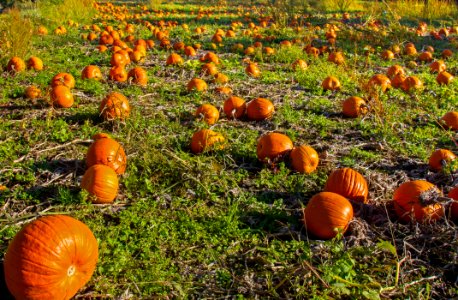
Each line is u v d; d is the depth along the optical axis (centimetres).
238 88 604
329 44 936
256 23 1377
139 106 518
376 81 589
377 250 293
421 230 310
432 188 317
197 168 371
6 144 418
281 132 464
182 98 555
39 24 1129
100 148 362
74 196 339
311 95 588
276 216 327
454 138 462
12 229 302
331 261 276
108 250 290
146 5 1964
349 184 332
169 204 343
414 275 280
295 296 260
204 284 272
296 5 1420
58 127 457
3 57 663
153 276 273
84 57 788
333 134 467
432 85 641
